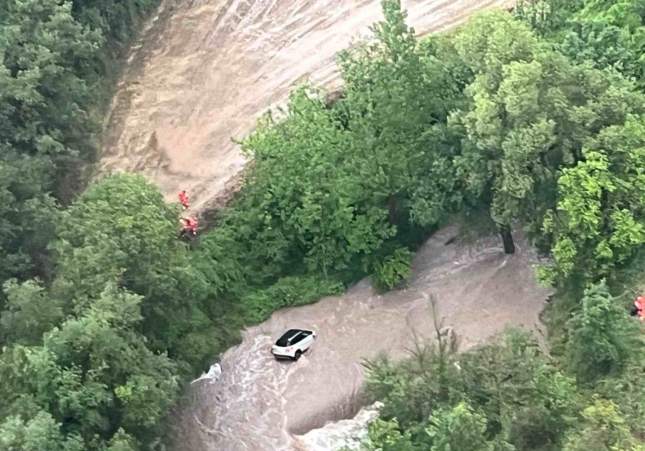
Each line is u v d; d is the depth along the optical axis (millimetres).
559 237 48344
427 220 53469
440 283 55969
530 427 40031
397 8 52500
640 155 47906
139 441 43938
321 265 56844
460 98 53781
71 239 48750
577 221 47062
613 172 48250
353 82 54281
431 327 53531
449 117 50906
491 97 48812
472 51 50812
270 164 55250
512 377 41250
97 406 41469
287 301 56250
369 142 53562
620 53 55875
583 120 48625
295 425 50469
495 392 40844
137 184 50656
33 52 56344
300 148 54438
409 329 53781
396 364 45625
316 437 49781
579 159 49656
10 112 54406
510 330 44875
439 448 37469
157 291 47812
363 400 51062
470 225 56750
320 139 54500
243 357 54094
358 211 55406
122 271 46000
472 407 40156
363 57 55625
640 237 47125
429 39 55562
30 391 41062
